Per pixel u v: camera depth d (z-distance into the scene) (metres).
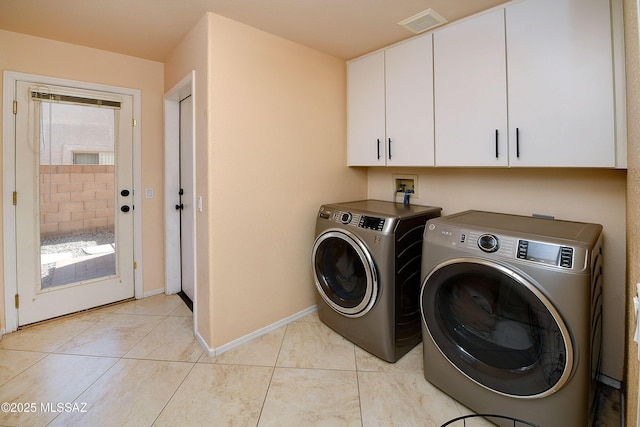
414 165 2.26
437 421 1.54
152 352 2.10
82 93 2.52
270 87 2.23
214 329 2.06
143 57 2.76
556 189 1.91
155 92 2.89
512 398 1.42
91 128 2.60
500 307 1.44
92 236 2.68
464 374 1.57
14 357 2.02
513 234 1.39
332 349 2.15
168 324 2.48
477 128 1.90
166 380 1.83
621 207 1.70
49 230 2.47
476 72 1.89
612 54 1.44
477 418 1.56
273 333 2.36
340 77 2.71
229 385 1.79
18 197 2.32
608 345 1.76
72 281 2.60
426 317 1.70
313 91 2.51
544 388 1.31
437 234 1.63
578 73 1.53
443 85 2.06
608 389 1.74
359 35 2.21
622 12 1.40
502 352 1.44
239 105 2.08
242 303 2.20
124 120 2.75
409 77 2.26
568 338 1.22
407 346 2.11
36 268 2.42
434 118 2.12
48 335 2.29
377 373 1.90
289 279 2.49
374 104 2.51
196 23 2.07
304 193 2.52
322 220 2.33
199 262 2.17
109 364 1.97
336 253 2.31
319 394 1.73
